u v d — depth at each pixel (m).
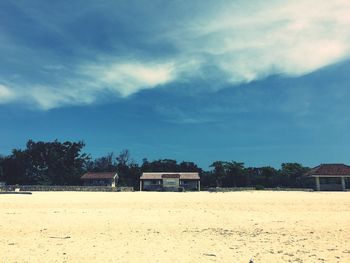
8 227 20.92
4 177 97.19
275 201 39.09
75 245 16.03
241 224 22.50
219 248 15.48
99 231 19.84
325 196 48.16
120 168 112.94
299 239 17.55
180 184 83.81
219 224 22.53
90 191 71.81
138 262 13.14
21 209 30.78
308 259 13.58
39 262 13.12
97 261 13.28
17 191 65.50
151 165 112.19
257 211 29.27
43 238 17.73
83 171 109.19
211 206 33.50
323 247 15.65
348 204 35.16
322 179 72.69
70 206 33.69
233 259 13.57
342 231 19.55
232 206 33.50
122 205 34.69
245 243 16.61
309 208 31.52
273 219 24.55
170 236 18.41
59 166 106.25
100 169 116.44
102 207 32.69
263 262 13.16
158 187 81.19
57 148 108.06
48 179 101.50
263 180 86.56
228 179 89.62
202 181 92.81
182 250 15.09
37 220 23.72
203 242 16.81
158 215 26.56
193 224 22.52
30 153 105.19
